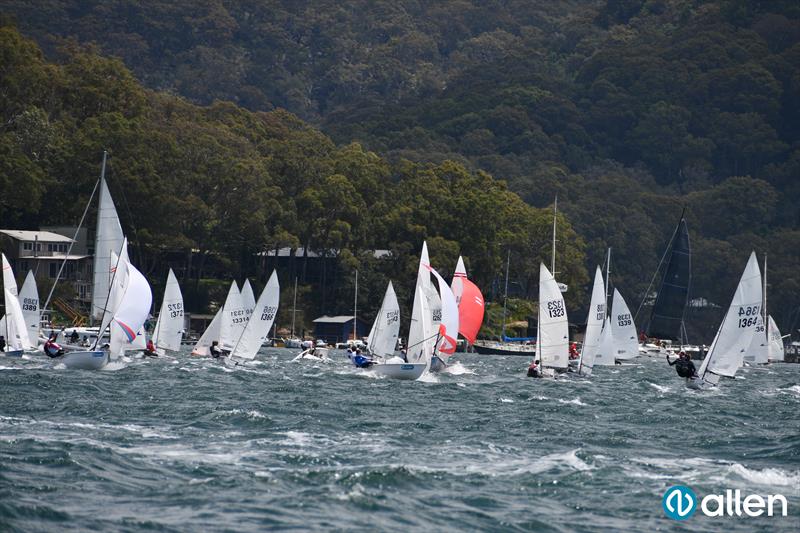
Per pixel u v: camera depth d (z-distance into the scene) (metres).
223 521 110.94
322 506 117.56
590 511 121.00
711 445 166.50
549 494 127.75
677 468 144.75
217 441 155.38
